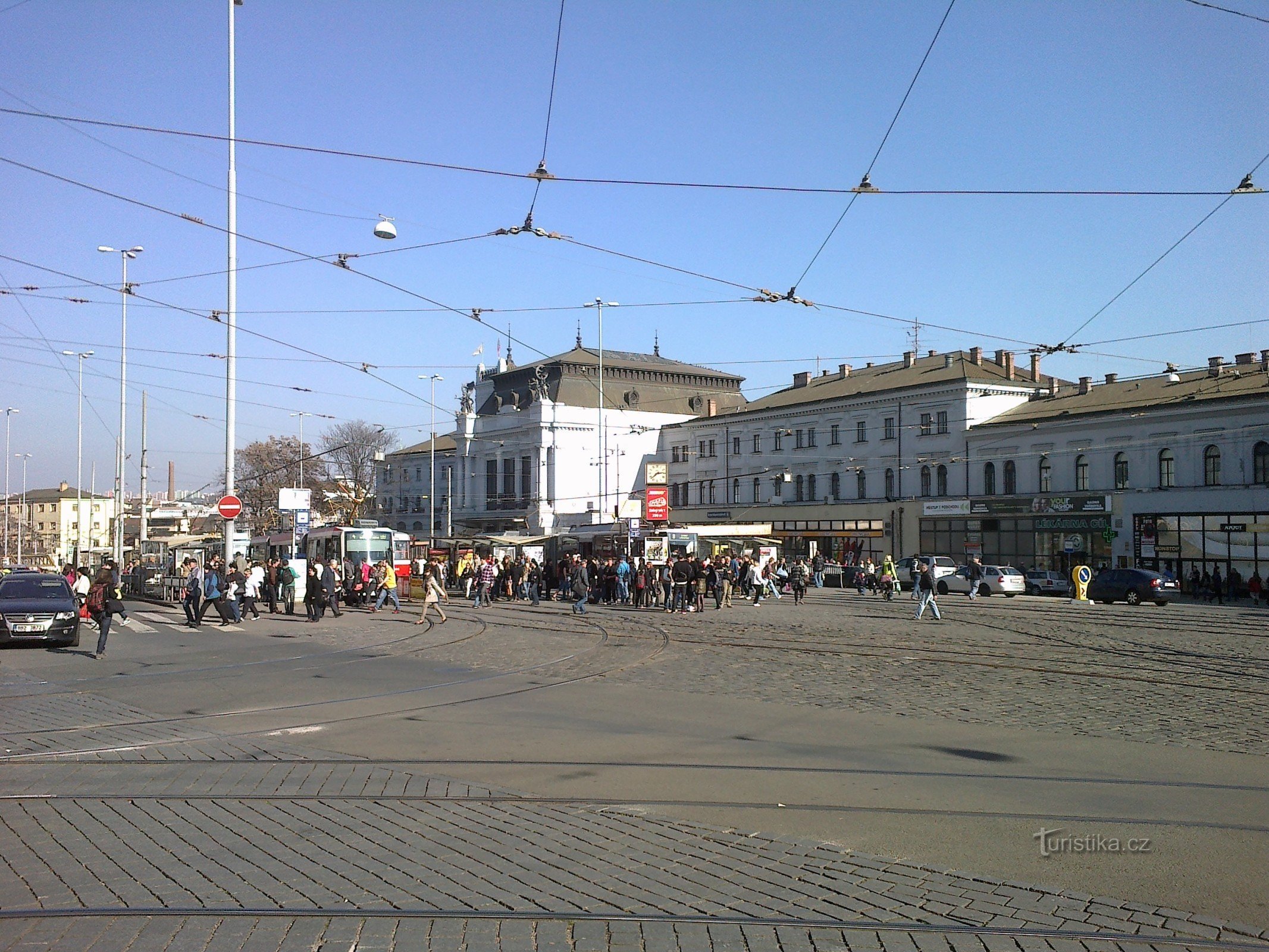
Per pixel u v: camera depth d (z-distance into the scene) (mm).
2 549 126312
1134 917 5785
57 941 5527
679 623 28578
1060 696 14273
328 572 31688
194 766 9930
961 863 6781
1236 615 32938
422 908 5977
